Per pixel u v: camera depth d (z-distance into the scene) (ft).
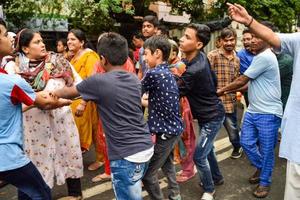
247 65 16.96
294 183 8.71
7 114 8.57
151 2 26.61
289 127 8.61
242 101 21.85
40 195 9.34
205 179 12.65
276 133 13.20
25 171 8.93
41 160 11.48
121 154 8.86
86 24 23.52
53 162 11.69
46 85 11.35
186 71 11.47
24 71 11.31
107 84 8.75
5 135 8.61
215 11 27.17
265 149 13.06
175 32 30.19
